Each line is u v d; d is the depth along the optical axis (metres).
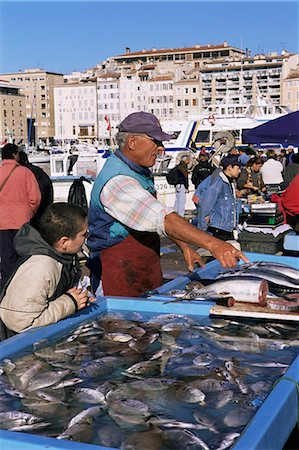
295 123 11.05
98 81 137.75
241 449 1.51
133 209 3.19
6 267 6.11
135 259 3.69
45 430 1.83
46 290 2.75
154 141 3.49
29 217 6.62
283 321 2.91
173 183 13.82
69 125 145.00
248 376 2.23
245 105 30.94
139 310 3.15
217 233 7.10
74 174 18.89
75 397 2.07
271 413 1.71
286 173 12.24
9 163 6.57
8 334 2.87
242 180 11.30
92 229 3.71
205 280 3.79
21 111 157.50
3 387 2.16
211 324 2.89
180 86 127.38
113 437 1.77
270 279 3.46
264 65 124.31
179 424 1.84
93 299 3.16
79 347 2.59
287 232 6.54
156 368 2.33
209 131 27.23
